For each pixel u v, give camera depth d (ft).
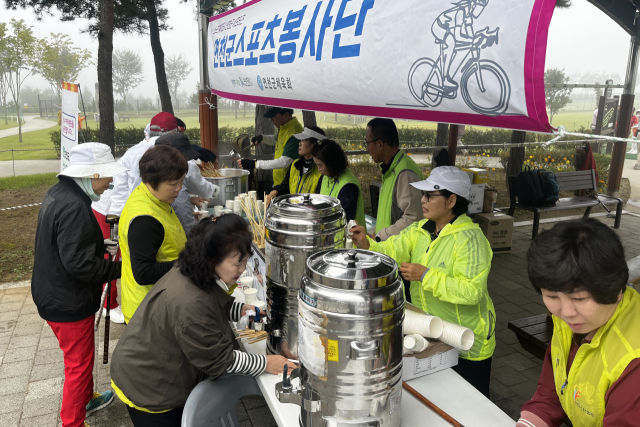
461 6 4.99
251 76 11.66
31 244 23.91
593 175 23.81
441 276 6.36
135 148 12.26
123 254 7.66
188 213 10.14
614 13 21.54
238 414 10.15
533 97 4.28
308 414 4.40
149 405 5.73
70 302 7.86
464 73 5.01
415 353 5.65
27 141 91.15
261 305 7.72
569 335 4.05
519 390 10.63
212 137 18.03
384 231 9.76
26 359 12.14
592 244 3.11
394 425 4.43
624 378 3.42
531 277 3.41
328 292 3.98
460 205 6.75
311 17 8.35
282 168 16.03
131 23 38.99
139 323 5.66
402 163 10.12
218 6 16.37
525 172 21.62
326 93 8.05
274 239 5.56
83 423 8.61
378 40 6.44
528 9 4.26
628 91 24.07
